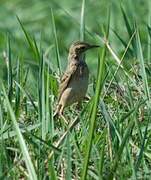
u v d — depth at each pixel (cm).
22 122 1385
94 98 1193
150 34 1666
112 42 2067
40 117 1333
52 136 1293
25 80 1505
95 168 1220
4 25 2538
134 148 1283
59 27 2523
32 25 2564
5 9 2678
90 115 1295
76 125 1368
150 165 1273
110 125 1269
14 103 1433
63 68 1877
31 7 2672
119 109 1395
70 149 1179
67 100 1500
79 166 1259
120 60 1491
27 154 1181
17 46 2214
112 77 1451
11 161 1281
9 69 1431
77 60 1527
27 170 1220
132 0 2158
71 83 1498
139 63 1471
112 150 1255
